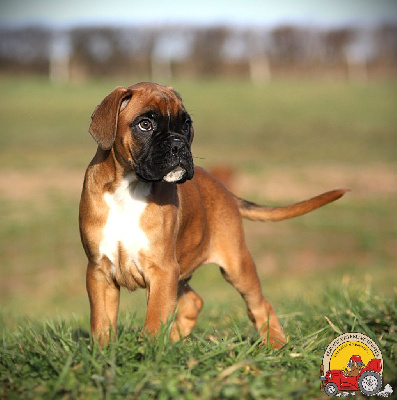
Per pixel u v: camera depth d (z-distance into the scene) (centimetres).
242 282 555
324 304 621
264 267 1322
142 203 465
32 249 1436
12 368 403
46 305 1084
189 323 583
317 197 572
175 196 488
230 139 2931
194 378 372
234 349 422
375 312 529
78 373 377
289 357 405
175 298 473
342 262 1334
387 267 1284
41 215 1691
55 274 1296
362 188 2006
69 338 440
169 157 450
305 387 371
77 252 1430
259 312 562
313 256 1382
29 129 3156
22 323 622
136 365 383
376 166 2333
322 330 482
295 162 2406
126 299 965
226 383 365
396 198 1881
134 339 419
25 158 2456
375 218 1669
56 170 2247
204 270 1284
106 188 467
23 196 1891
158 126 462
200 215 524
